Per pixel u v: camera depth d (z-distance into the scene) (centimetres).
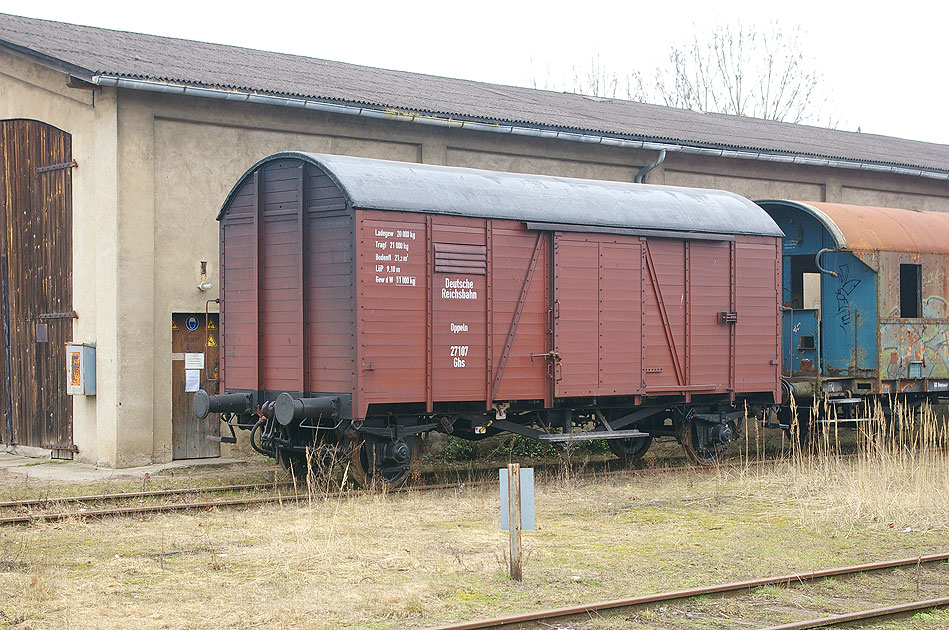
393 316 1270
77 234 1631
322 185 1295
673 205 1558
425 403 1340
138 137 1546
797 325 1878
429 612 765
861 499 1195
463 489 1353
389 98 1797
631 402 1532
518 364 1384
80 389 1576
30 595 791
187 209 1603
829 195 2320
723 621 750
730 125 2589
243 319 1397
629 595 815
